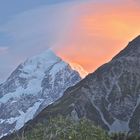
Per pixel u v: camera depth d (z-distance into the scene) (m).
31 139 88.31
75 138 88.75
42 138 87.81
